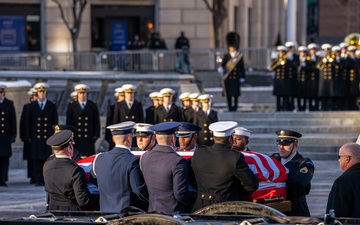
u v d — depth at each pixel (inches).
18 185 924.0
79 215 414.0
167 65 1752.0
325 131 1138.7
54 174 494.9
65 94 1151.0
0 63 1760.6
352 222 370.9
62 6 2028.8
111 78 1144.2
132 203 484.4
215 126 465.1
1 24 2025.1
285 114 1165.1
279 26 2425.0
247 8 2215.8
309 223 363.6
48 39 2028.8
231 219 379.9
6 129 927.0
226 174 455.5
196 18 2086.6
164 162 468.8
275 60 1251.2
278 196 473.7
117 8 2071.9
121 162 481.7
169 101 927.7
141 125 517.7
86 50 2039.9
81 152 940.0
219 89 1526.8
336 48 1230.9
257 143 1082.1
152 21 2095.2
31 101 964.0
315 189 810.8
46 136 936.3
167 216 356.5
